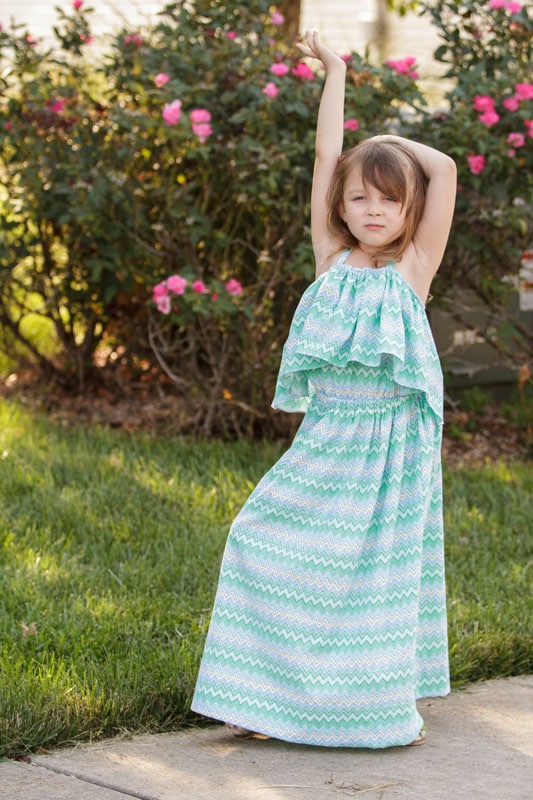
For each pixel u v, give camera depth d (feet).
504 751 9.49
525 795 8.48
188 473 17.43
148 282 19.47
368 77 17.98
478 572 14.03
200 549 14.12
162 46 18.94
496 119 17.65
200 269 18.74
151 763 8.98
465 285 19.72
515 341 20.48
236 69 18.26
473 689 11.16
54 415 21.18
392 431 9.64
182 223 18.60
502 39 19.15
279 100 17.74
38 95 19.04
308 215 17.94
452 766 9.11
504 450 20.40
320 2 40.42
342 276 9.85
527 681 11.41
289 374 9.98
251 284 19.65
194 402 20.26
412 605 9.55
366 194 9.66
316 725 9.43
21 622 11.62
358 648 9.45
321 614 9.45
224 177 18.69
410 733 9.45
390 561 9.56
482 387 22.54
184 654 10.91
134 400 22.39
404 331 9.65
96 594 12.70
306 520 9.54
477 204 18.52
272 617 9.53
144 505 15.87
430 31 37.17
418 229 9.97
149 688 10.06
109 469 17.38
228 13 18.92
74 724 9.38
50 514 15.16
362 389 9.61
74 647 11.09
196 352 20.88
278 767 9.01
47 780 8.53
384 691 9.43
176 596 12.71
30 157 19.48
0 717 9.22
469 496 17.35
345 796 8.39
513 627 12.18
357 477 9.51
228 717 9.46
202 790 8.45
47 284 22.16
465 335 21.52
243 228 19.57
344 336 9.60
